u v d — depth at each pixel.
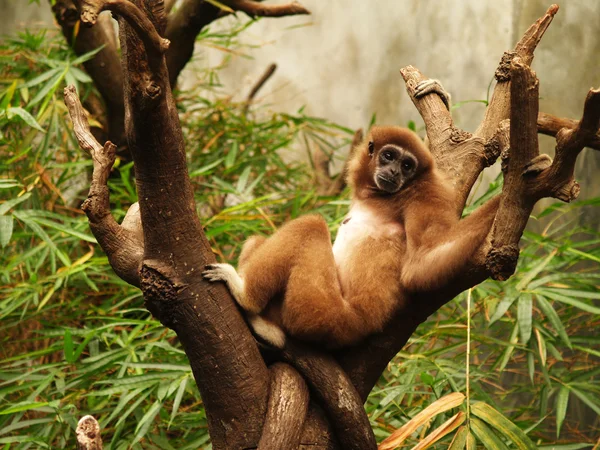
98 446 5.39
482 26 18.48
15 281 13.35
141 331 11.62
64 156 15.54
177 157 6.02
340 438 6.48
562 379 10.45
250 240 7.81
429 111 8.92
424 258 6.54
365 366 6.90
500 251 5.70
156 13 5.48
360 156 8.27
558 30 16.53
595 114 5.05
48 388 11.33
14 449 10.18
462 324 11.52
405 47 20.05
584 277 10.99
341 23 21.30
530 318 9.68
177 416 10.98
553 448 9.05
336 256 7.44
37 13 23.50
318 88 21.38
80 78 12.25
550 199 15.68
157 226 6.12
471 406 7.71
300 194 15.46
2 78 15.27
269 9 14.18
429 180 7.60
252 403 6.28
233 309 6.38
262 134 17.28
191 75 22.12
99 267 12.68
